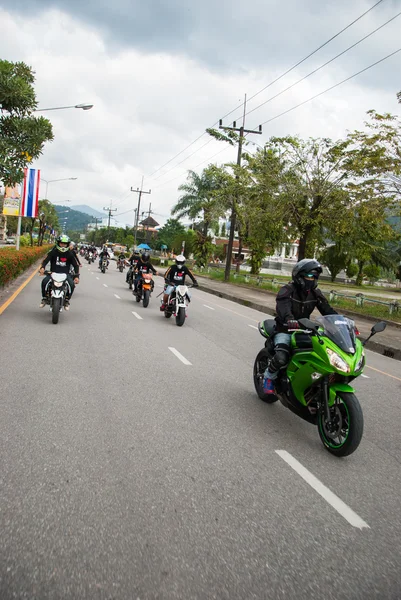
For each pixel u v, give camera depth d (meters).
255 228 29.05
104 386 6.53
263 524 3.46
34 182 32.12
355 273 63.91
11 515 3.26
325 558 3.12
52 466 4.04
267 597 2.70
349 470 4.60
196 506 3.61
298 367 5.43
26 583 2.63
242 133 34.41
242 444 4.95
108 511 3.41
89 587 2.64
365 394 7.89
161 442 4.77
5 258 17.38
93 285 22.89
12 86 11.28
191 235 66.88
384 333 15.72
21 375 6.73
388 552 3.25
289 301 5.87
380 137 18.41
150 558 2.93
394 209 19.44
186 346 10.09
